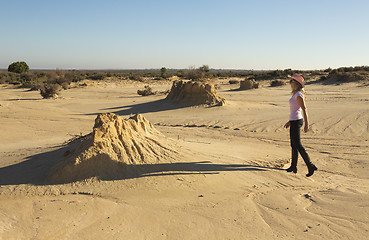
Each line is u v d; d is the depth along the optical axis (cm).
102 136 548
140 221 372
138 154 559
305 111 543
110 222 369
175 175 512
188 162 577
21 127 1388
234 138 1072
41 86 3950
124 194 445
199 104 1978
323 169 657
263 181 523
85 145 543
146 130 680
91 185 470
